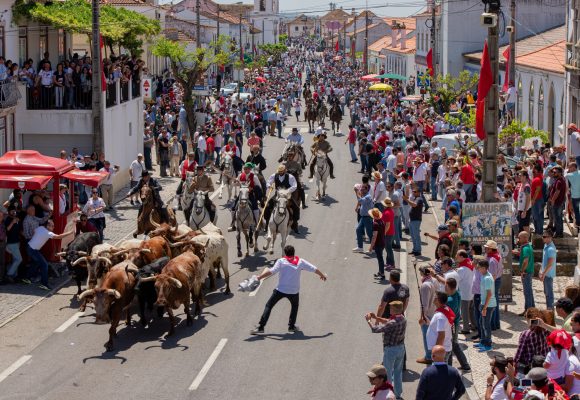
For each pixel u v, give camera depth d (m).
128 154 39.22
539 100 44.59
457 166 28.94
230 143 36.41
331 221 31.06
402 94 75.44
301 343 18.45
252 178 26.03
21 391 15.73
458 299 16.88
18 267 23.14
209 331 19.20
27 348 18.11
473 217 21.14
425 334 16.98
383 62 112.75
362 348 18.19
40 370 16.83
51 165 23.78
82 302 18.52
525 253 20.05
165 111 51.62
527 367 13.76
